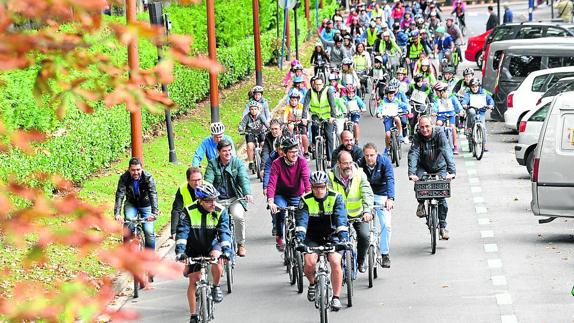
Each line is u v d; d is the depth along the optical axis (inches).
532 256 1747.0
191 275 1357.0
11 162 1847.9
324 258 1395.2
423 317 1423.5
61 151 2114.9
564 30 4451.3
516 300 1487.5
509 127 3186.5
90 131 2336.4
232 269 1657.2
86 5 481.7
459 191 2373.3
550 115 1827.0
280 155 1784.0
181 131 3085.6
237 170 1647.4
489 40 4579.2
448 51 4685.0
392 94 2709.2
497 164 2709.2
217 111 3041.3
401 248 1852.9
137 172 1619.1
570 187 1813.5
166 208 2196.1
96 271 1674.5
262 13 4972.9
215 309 1521.9
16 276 1542.8
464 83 2859.3
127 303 1589.6
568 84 2984.7
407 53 4411.9
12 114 2074.3
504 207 2182.6
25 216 498.3
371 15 5989.2
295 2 4692.4
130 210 1644.9
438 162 1803.6
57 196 2095.2
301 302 1541.6
